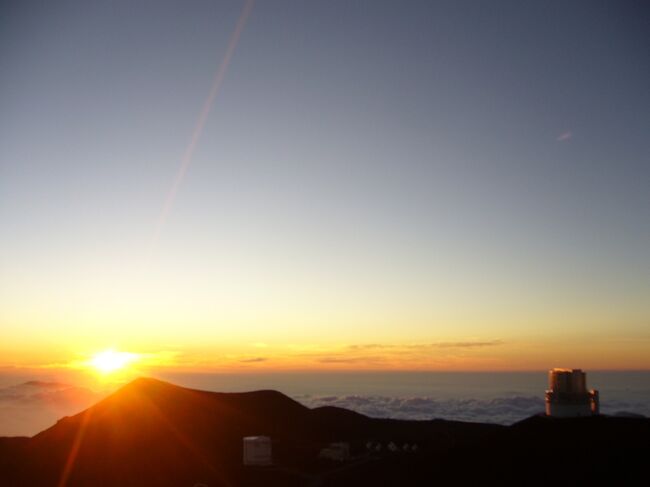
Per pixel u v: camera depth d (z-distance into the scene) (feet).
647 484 138.31
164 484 212.84
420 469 184.75
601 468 150.10
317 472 222.69
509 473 160.25
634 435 166.91
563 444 168.14
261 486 205.26
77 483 216.54
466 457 179.83
